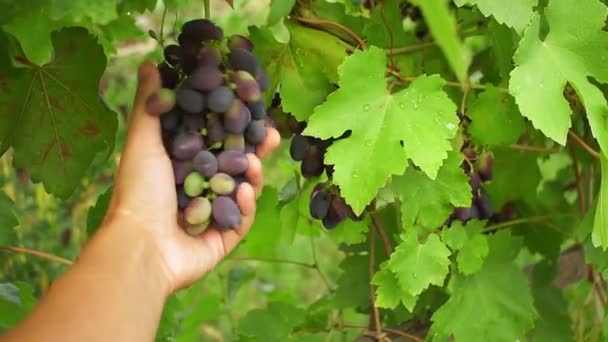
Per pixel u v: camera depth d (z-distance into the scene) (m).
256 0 1.88
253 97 0.74
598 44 0.79
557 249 1.04
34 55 0.93
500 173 1.00
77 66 0.81
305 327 0.99
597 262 0.90
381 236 0.93
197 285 1.13
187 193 0.72
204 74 0.73
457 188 0.84
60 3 0.79
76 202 1.76
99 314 0.61
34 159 0.83
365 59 0.80
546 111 0.77
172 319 0.89
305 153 0.83
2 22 0.81
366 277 0.99
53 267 1.64
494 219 1.03
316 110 0.78
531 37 0.77
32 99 0.82
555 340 1.04
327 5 0.86
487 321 0.92
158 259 0.70
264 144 0.77
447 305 0.91
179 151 0.72
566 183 1.08
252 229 1.02
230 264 1.38
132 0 0.82
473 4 0.81
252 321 0.99
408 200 0.85
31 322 0.59
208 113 0.74
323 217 0.86
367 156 0.78
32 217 1.65
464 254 0.90
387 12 0.90
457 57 0.49
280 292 1.27
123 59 1.80
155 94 0.73
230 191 0.73
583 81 0.79
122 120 1.96
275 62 0.83
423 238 0.86
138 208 0.71
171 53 0.76
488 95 0.87
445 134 0.78
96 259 0.66
